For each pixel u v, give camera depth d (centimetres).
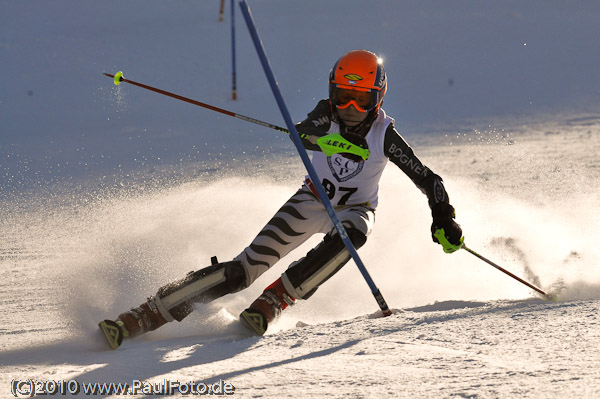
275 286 1162
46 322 1261
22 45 9225
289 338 1002
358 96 1166
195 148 4588
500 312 1048
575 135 4816
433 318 1050
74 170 3741
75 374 852
